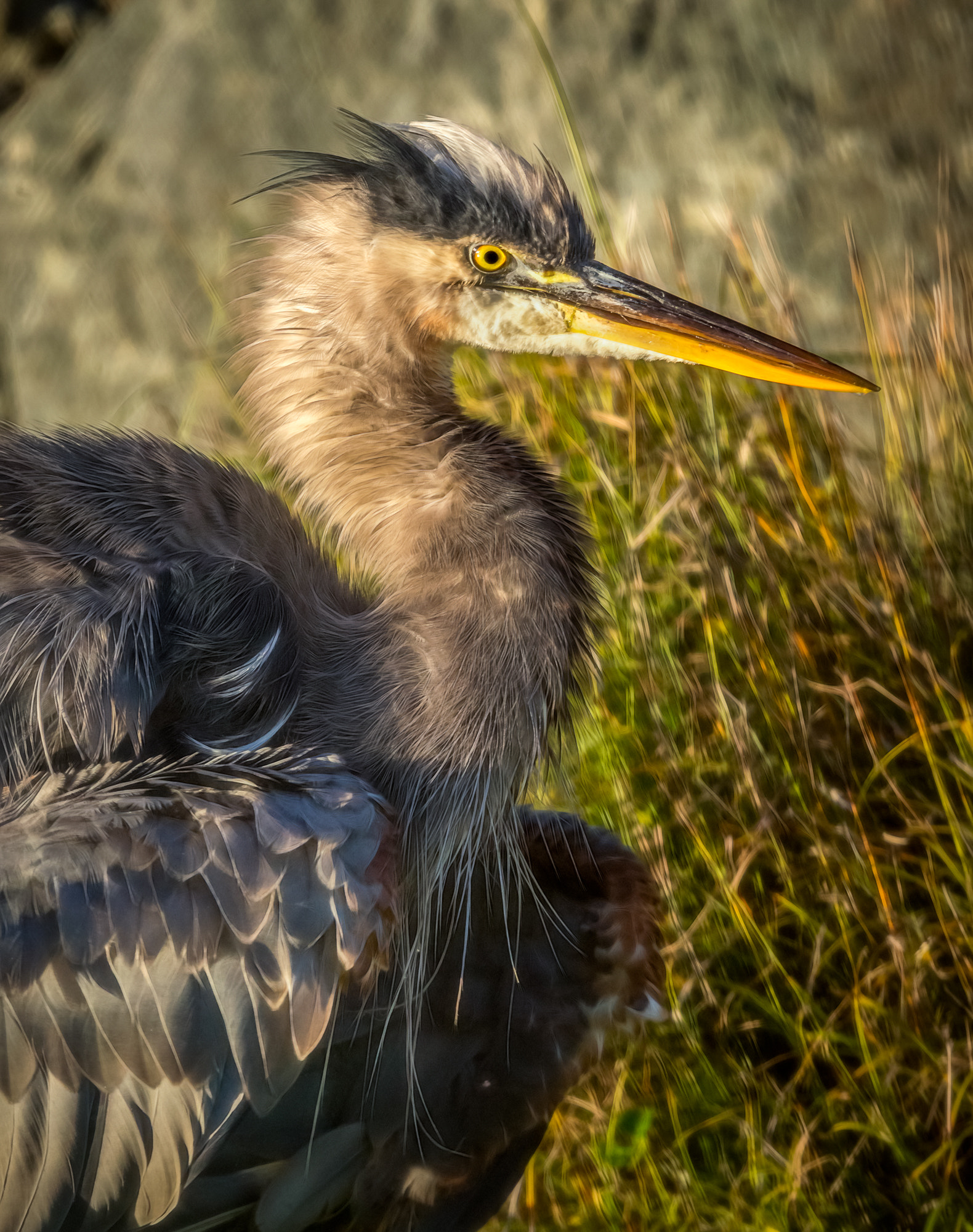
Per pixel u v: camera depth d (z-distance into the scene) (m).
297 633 5.61
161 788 5.55
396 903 5.56
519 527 5.62
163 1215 5.55
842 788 5.78
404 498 5.63
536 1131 5.69
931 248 6.15
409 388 5.65
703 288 6.16
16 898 5.53
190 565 5.59
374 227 5.64
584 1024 5.68
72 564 5.58
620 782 5.79
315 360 5.65
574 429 5.91
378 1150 5.64
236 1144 5.60
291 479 5.67
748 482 5.84
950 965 5.74
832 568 5.80
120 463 5.62
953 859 5.75
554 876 5.69
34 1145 5.53
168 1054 5.54
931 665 5.75
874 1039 5.71
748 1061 5.73
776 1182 5.70
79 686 5.55
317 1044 5.54
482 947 5.67
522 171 5.66
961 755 5.74
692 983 5.74
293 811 5.55
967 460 5.82
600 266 5.68
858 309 6.11
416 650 5.61
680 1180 5.71
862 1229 5.69
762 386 5.88
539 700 5.62
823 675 5.80
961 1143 5.70
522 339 5.67
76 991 5.53
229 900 5.53
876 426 5.91
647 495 5.86
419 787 5.60
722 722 5.79
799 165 6.21
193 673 5.59
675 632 5.82
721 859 5.77
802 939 5.76
